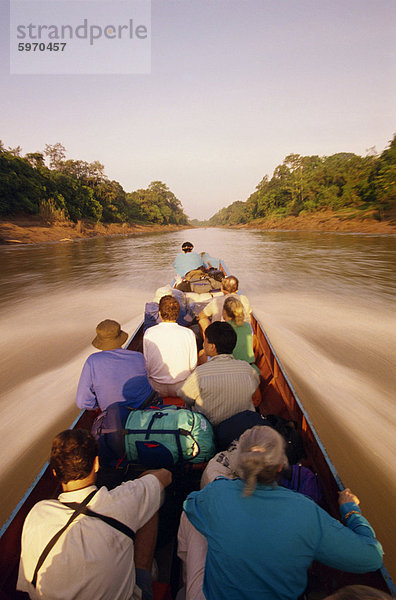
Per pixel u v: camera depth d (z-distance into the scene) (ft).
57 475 4.17
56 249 88.53
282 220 233.35
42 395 14.14
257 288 35.14
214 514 3.98
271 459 3.82
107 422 6.64
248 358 10.06
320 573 5.17
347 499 4.99
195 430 6.46
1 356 18.65
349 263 52.34
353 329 21.76
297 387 14.19
